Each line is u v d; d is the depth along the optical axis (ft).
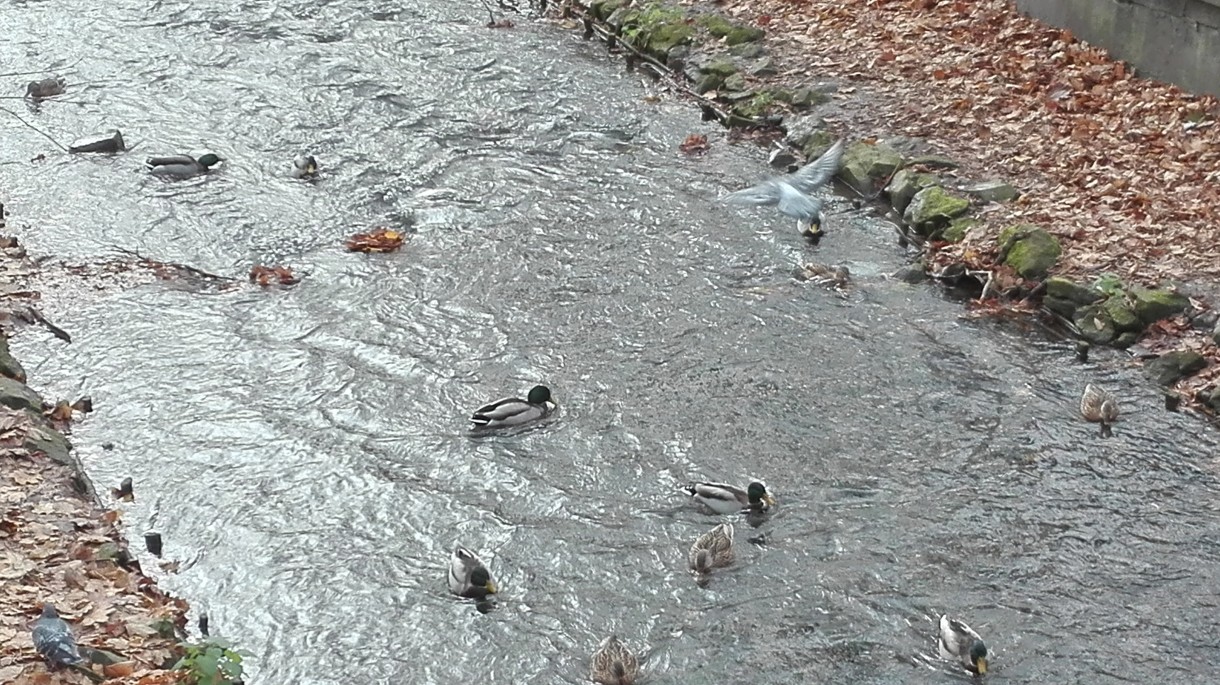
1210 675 33.65
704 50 71.05
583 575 37.55
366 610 36.19
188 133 65.16
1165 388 44.86
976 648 33.53
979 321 49.34
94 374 47.01
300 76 71.15
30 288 52.26
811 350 47.91
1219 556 37.76
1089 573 37.27
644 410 44.83
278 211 58.23
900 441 43.06
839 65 67.51
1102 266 49.62
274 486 41.22
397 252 54.95
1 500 38.19
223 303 51.57
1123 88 60.44
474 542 38.91
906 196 56.39
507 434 43.65
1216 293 47.50
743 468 41.93
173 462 42.27
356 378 46.73
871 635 35.22
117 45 75.31
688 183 59.93
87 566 35.78
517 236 55.93
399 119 66.44
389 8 81.10
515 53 74.33
